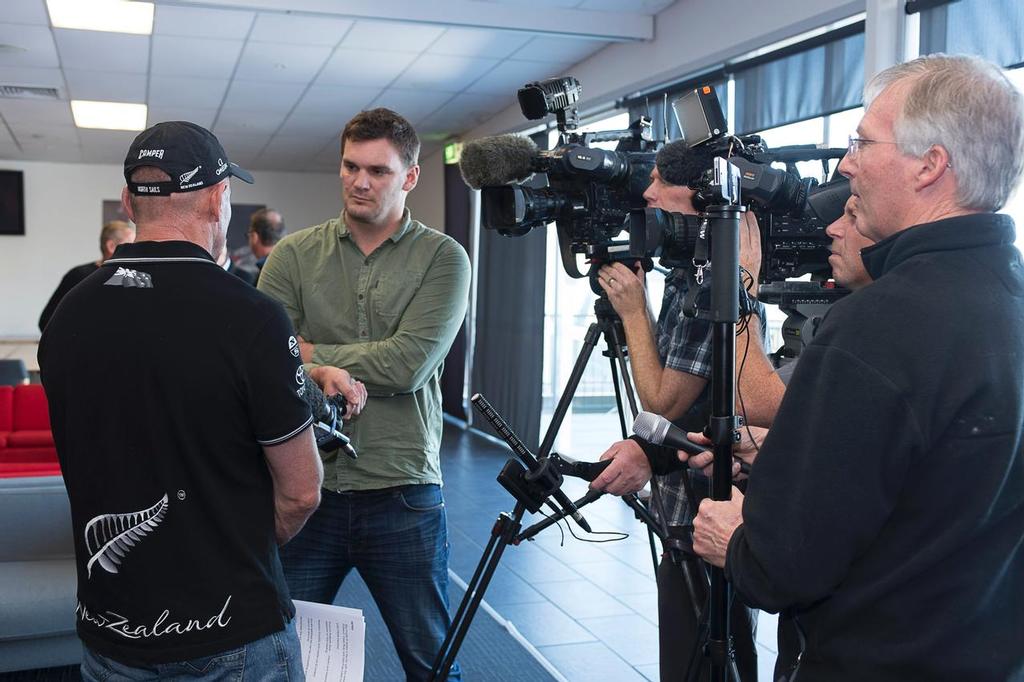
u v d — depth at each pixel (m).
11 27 5.65
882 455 1.02
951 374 1.01
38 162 11.23
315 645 1.62
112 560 1.30
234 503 1.32
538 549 4.65
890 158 1.11
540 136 7.32
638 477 1.64
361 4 5.01
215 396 1.28
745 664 1.73
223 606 1.30
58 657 2.96
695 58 5.09
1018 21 3.22
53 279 11.31
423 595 2.09
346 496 2.05
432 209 10.51
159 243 1.33
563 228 2.04
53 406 1.34
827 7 4.05
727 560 1.16
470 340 9.10
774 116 4.52
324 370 1.88
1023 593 1.07
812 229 1.70
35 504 3.24
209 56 6.36
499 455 7.33
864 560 1.07
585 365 1.92
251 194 12.09
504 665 3.23
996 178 1.07
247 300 1.33
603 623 3.65
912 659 1.04
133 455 1.28
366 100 7.80
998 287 1.05
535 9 5.31
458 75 6.87
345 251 2.13
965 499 1.02
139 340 1.28
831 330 1.07
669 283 1.93
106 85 7.25
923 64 1.12
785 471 1.08
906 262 1.08
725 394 1.33
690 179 1.69
